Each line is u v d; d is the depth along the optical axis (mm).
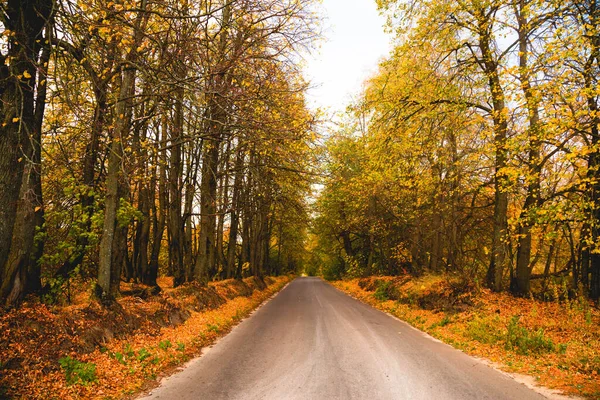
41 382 5543
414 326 13031
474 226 20406
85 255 10875
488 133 11289
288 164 15852
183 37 9039
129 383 6195
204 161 16031
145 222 17047
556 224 11836
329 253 47625
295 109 11703
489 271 15508
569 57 9688
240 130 10805
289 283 50031
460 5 13000
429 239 23703
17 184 6766
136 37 8750
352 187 25844
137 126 11750
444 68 15930
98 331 7543
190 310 12203
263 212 27234
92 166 10297
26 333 6301
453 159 17281
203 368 7223
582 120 10461
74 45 7797
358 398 5555
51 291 9203
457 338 10344
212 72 9117
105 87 9359
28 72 7078
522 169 10617
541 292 16297
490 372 7098
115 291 10711
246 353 8477
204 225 17062
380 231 28594
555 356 7832
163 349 8062
